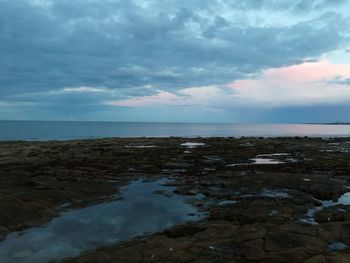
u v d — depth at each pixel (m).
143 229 16.17
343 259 11.13
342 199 20.81
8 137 94.88
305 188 22.69
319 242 12.91
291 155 42.41
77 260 12.53
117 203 20.50
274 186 23.33
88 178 27.02
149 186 24.89
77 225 16.70
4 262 12.72
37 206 18.52
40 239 14.88
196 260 11.71
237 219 16.83
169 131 150.62
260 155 42.47
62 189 22.67
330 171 29.73
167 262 11.72
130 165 33.22
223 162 36.50
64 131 136.88
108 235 15.41
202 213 18.42
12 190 21.64
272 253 11.85
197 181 25.78
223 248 12.63
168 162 35.09
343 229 14.20
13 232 15.62
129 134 118.31
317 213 17.31
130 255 12.53
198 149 47.62
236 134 120.81
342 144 59.69
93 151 43.72
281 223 15.59
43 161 35.31
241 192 22.08
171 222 17.11
